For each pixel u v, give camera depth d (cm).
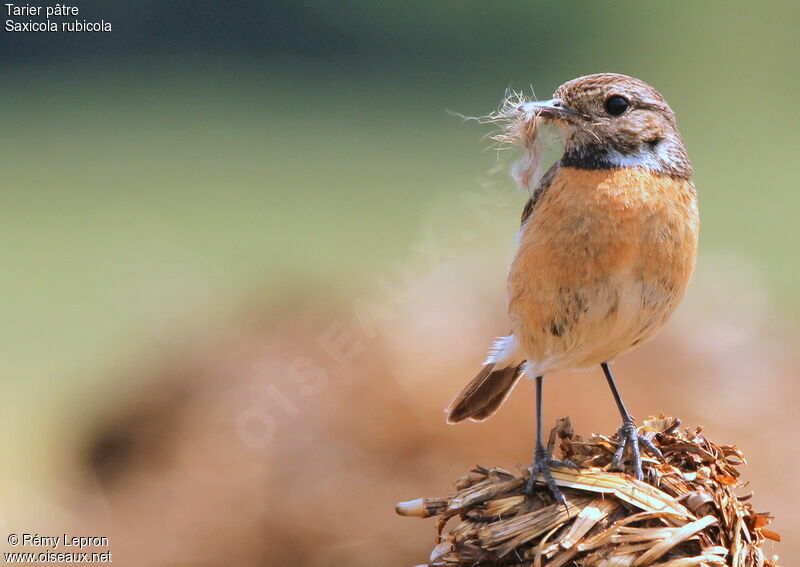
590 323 696
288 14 3806
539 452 557
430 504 543
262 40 3806
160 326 1357
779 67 4069
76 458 1238
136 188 3086
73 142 3506
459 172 3000
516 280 723
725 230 2475
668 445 573
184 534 1078
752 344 1354
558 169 731
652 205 685
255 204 2875
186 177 3188
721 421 1237
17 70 3688
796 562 1036
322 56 3800
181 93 3775
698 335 1341
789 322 1492
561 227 691
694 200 715
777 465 1184
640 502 517
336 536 1043
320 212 2744
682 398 1255
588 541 506
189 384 1230
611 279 685
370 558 1020
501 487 540
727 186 2934
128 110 3666
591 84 723
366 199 2841
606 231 682
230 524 1077
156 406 1226
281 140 3459
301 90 3797
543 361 738
